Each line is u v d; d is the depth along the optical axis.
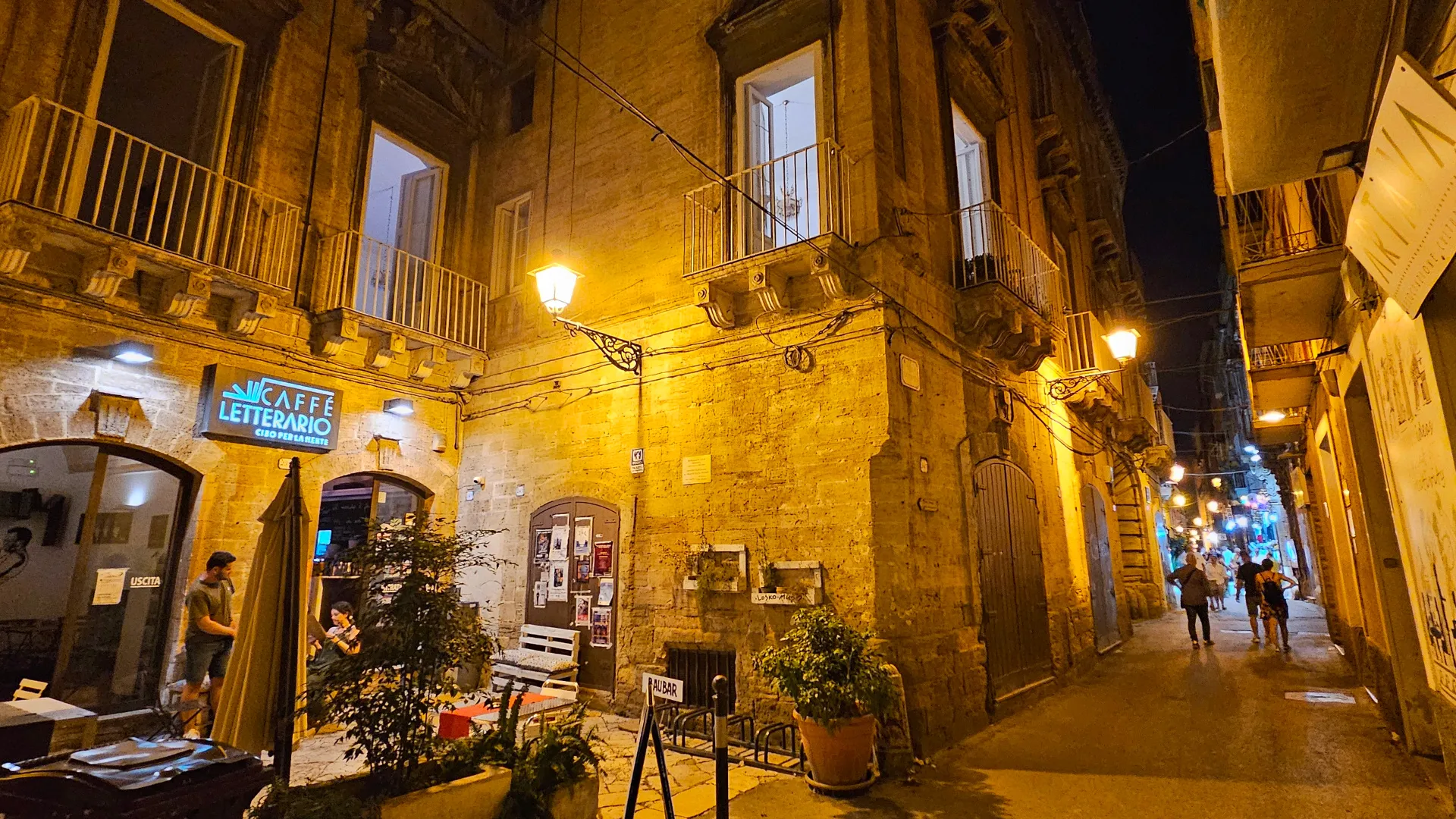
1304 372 8.78
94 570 7.31
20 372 6.84
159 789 2.99
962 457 8.29
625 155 9.98
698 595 7.88
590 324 9.88
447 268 10.97
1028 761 6.50
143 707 7.49
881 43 8.30
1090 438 14.18
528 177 11.23
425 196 11.51
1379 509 6.68
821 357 7.61
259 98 9.12
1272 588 12.88
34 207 6.44
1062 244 14.04
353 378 9.71
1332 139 3.99
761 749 6.90
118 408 7.40
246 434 8.31
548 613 9.43
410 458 10.37
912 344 7.67
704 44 9.46
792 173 8.72
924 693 6.78
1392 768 5.91
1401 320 4.23
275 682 4.18
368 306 10.83
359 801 3.74
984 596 8.23
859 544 6.95
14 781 3.01
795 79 9.09
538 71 11.54
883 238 7.45
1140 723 7.70
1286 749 6.53
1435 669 4.69
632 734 7.61
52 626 7.08
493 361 11.01
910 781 6.00
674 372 8.82
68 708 4.79
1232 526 45.22
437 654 4.23
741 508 7.88
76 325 7.23
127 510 7.62
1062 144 13.49
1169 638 15.30
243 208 8.47
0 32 7.10
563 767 4.55
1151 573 20.78
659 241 9.33
